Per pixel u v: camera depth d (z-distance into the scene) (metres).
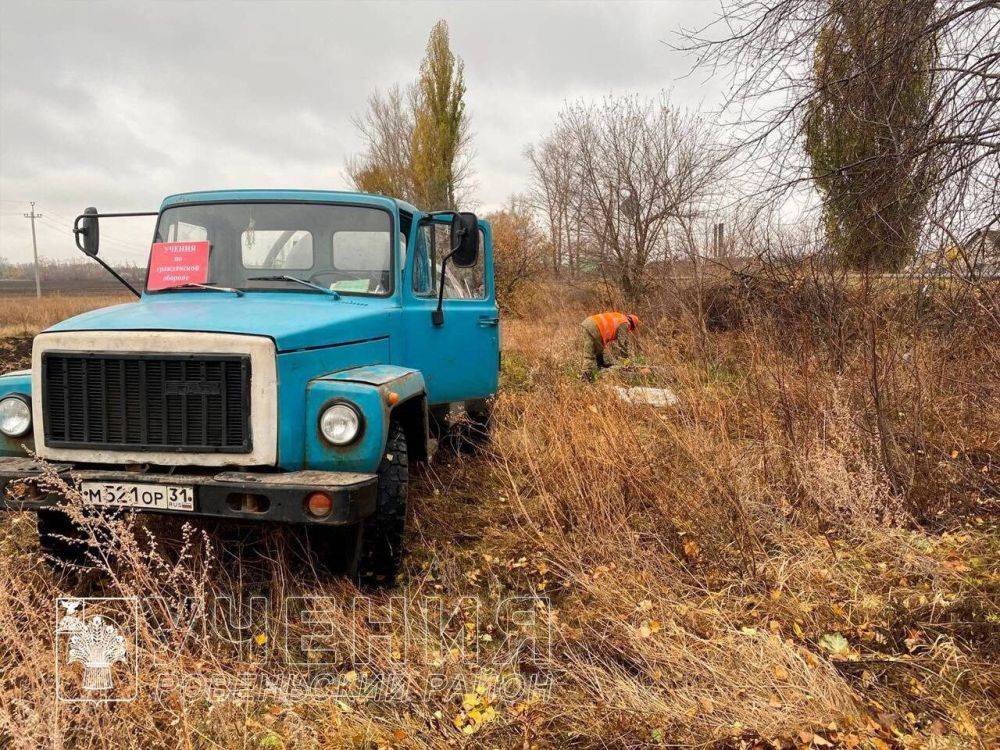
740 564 3.38
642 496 3.99
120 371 2.95
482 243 5.37
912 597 3.02
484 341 5.18
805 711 2.31
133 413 2.97
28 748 1.97
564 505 4.02
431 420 4.79
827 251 4.63
